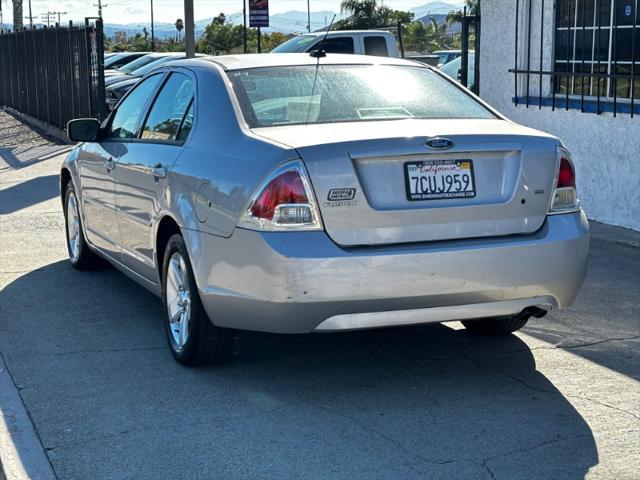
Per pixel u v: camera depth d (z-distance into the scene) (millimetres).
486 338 5922
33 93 22984
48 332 6102
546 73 10172
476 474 4004
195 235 4996
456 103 5555
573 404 4801
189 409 4742
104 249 6941
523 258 4746
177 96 5926
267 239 4516
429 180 4668
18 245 8930
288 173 4523
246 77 5465
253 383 5109
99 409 4754
